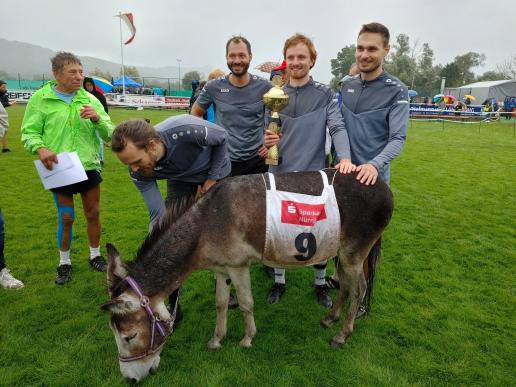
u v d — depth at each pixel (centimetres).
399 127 306
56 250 455
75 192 384
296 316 346
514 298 370
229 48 353
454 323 330
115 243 478
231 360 289
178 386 265
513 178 862
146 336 245
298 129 336
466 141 1488
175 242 255
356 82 333
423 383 267
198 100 404
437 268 430
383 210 288
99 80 1905
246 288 282
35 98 358
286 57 331
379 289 385
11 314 334
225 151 300
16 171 808
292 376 275
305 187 270
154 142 249
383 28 302
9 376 267
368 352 296
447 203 669
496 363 287
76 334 313
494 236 523
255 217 259
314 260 278
